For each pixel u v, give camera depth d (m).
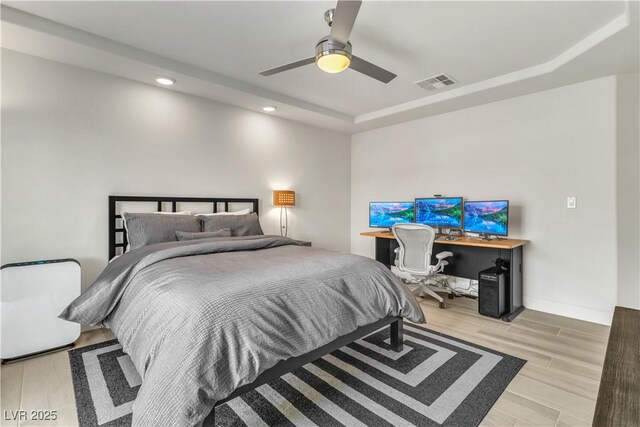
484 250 3.48
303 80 3.16
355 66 2.14
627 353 1.17
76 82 2.63
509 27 2.19
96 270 2.74
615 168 2.78
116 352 2.29
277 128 4.14
